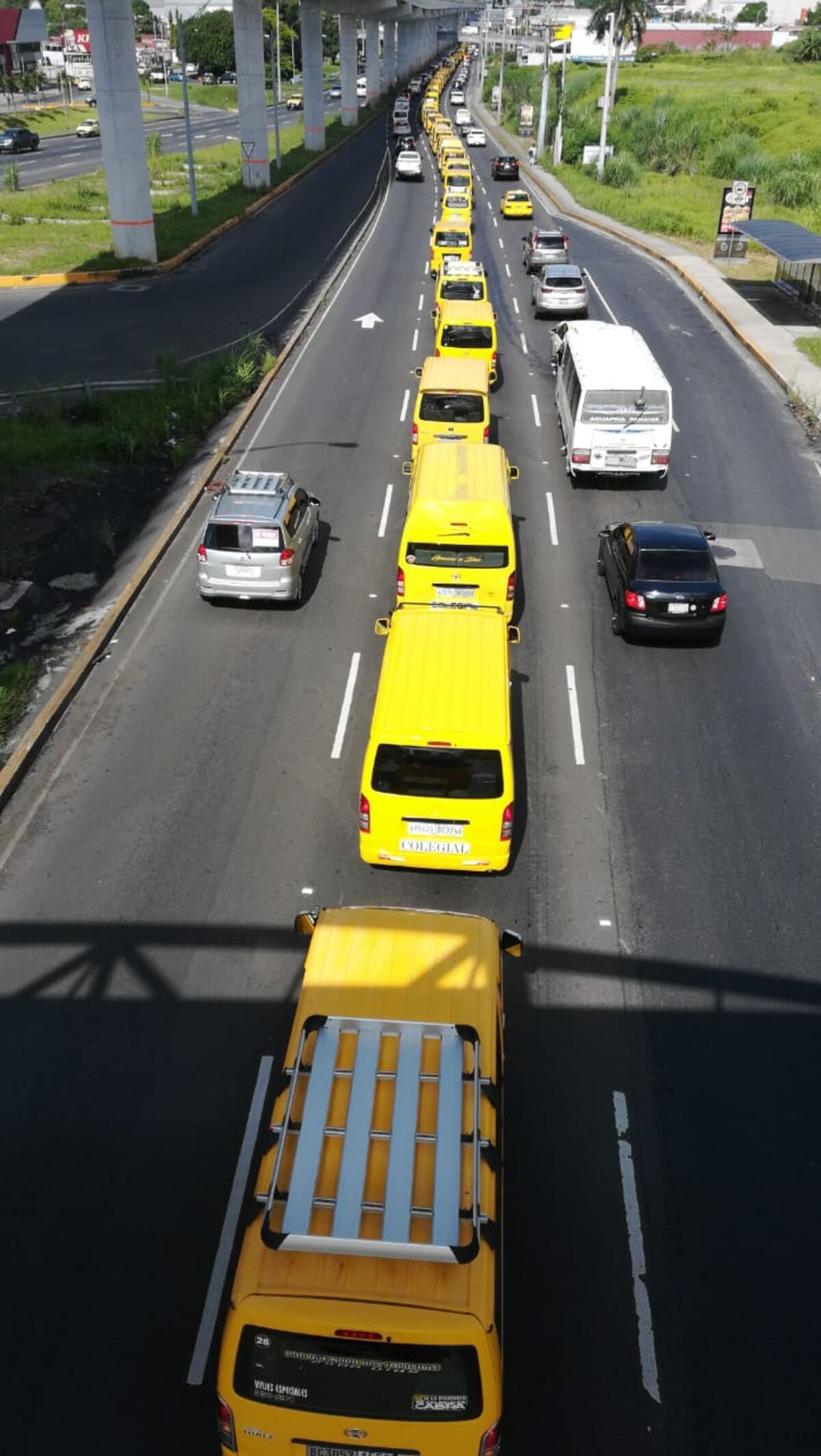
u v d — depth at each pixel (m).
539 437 27.78
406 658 13.07
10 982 11.30
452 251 44.38
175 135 93.12
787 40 158.00
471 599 17.62
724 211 48.44
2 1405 7.74
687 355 35.31
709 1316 8.42
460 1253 6.52
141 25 163.25
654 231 56.19
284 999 11.22
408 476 24.91
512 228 56.78
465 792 12.06
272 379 31.61
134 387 29.20
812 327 38.44
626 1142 9.79
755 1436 7.67
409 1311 6.39
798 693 17.03
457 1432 6.55
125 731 15.53
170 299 40.16
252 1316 6.41
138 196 43.69
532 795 14.36
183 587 19.84
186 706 16.16
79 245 47.56
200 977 11.44
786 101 84.19
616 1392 7.89
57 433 25.86
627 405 23.33
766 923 12.35
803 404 30.59
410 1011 8.29
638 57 134.62
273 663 17.38
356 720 15.89
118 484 24.06
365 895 12.60
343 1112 7.38
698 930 12.21
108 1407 7.76
